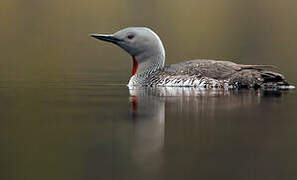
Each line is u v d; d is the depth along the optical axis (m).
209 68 14.62
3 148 8.71
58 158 8.23
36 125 10.23
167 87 14.91
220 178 7.46
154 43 15.34
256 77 14.34
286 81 15.99
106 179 7.39
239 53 25.09
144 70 15.45
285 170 7.76
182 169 7.76
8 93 14.06
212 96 13.25
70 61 22.59
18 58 23.17
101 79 17.06
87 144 8.92
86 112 11.45
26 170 7.76
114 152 8.50
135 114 11.18
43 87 15.20
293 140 9.17
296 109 11.55
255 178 7.47
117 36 15.55
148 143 9.01
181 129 9.88
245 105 12.03
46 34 32.56
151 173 7.64
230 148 8.75
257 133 9.61
